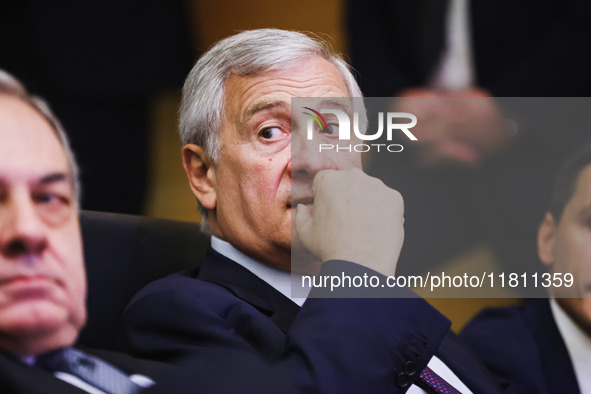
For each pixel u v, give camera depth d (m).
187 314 5.80
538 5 10.26
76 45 9.85
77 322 5.68
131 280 6.84
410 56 10.21
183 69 10.12
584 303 7.49
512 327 7.57
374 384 5.27
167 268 7.05
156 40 10.03
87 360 5.54
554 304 7.59
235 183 6.23
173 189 10.22
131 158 10.12
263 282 6.29
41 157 5.61
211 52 6.43
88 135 9.96
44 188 5.61
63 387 5.17
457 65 10.23
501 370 7.31
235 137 6.22
